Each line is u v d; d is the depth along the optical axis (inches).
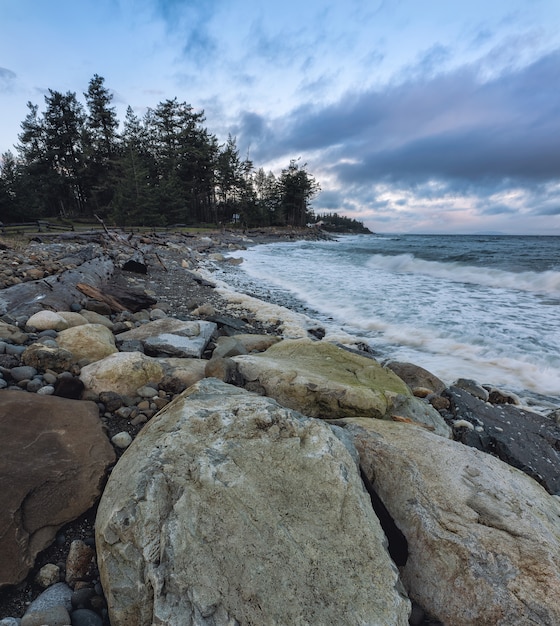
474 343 278.1
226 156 2364.7
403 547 83.3
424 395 193.0
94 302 267.0
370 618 62.4
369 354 252.1
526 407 188.9
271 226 2792.8
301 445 89.7
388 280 589.9
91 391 142.8
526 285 516.7
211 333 243.8
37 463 96.3
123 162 1756.9
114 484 85.3
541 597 68.5
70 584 77.0
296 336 282.0
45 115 1845.5
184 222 2066.9
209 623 59.8
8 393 121.9
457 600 73.2
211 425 93.3
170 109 2285.9
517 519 83.2
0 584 72.8
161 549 68.2
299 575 65.9
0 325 179.3
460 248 1380.4
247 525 71.7
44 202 1883.6
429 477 93.1
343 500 79.0
